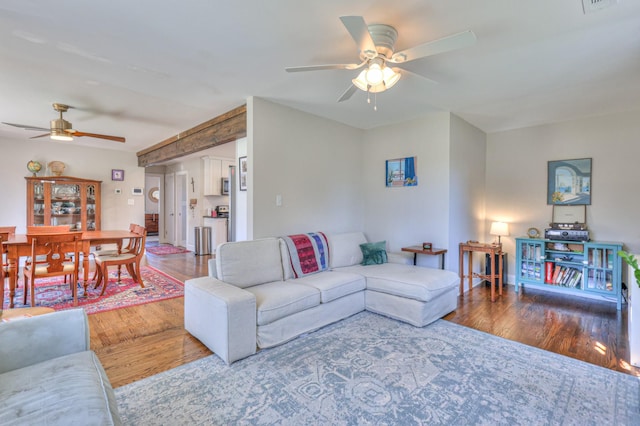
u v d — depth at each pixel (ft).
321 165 13.28
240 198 15.02
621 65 8.34
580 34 6.86
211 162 23.30
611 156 12.51
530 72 8.82
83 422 3.44
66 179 18.49
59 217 18.61
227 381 6.57
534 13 6.11
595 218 12.85
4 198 17.43
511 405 5.82
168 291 13.11
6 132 16.35
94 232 14.70
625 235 12.23
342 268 11.86
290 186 12.02
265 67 8.56
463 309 11.14
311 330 9.01
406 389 6.31
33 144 18.29
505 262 14.73
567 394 6.15
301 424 5.32
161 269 17.44
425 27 6.64
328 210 13.62
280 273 10.19
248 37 7.05
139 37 7.04
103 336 8.77
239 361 7.41
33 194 17.80
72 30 6.75
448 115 12.43
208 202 23.75
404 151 13.87
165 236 28.68
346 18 5.25
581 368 7.13
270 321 8.02
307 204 12.69
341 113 12.74
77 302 11.59
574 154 13.30
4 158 17.42
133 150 21.62
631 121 12.12
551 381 6.61
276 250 10.35
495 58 7.99
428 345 8.25
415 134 13.47
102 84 9.81
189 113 12.96
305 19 6.35
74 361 4.71
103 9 5.98
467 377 6.75
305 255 10.96
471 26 6.57
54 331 5.00
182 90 10.25
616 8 5.92
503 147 15.12
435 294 9.66
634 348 7.25
